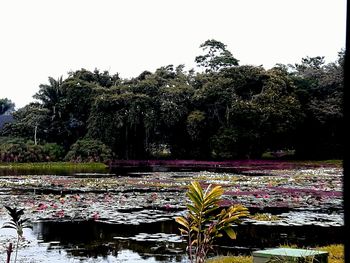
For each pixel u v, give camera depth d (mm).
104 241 9789
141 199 16734
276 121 42250
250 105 41812
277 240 9875
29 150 40594
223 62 51531
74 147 41656
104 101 43094
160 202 16000
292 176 26891
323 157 45406
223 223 5738
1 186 21609
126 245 9430
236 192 18828
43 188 20750
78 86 45781
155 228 11266
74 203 15578
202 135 44594
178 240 9898
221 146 42750
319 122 44656
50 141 45656
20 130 44719
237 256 8320
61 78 47969
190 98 44938
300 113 43281
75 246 9297
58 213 13484
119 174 29484
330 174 28469
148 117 43344
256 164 39719
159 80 46219
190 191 5742
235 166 37875
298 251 6238
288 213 13680
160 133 46094
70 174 29828
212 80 44531
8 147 40250
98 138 43188
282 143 45750
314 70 48375
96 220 12352
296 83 45812
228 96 42812
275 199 16797
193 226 5812
